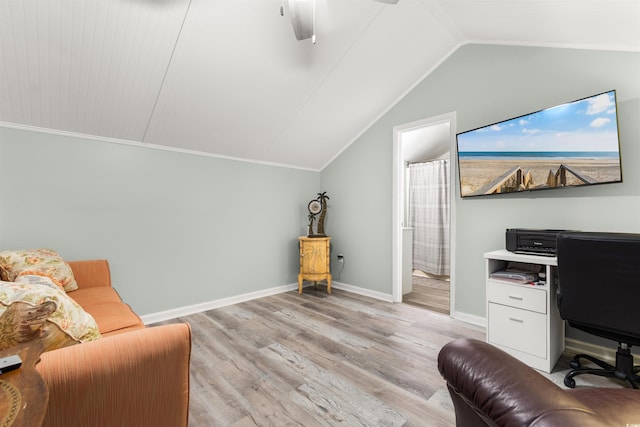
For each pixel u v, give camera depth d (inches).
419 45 109.2
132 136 105.7
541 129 86.7
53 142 92.4
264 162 147.6
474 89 108.4
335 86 116.6
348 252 157.5
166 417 37.1
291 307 128.2
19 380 22.4
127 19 72.4
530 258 77.1
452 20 98.7
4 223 84.8
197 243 123.9
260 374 73.7
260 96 109.0
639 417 33.9
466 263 109.9
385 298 139.4
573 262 60.4
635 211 75.7
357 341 93.0
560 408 21.5
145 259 110.2
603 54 80.4
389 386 68.5
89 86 84.3
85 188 98.0
